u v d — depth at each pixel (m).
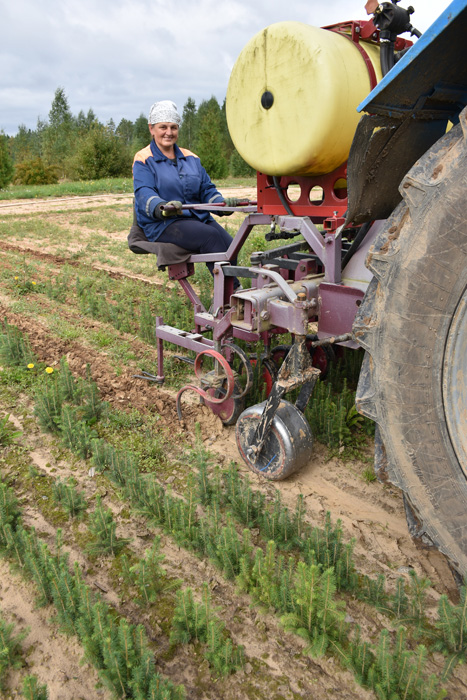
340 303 2.85
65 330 5.29
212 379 3.36
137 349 4.88
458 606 1.91
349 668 1.85
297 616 2.00
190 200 4.02
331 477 3.01
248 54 2.88
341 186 3.34
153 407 3.81
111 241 10.41
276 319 2.87
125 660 1.81
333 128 2.66
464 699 1.77
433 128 2.10
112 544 2.43
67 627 2.02
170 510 2.59
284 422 2.83
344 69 2.62
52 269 7.98
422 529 1.97
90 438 3.29
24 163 43.22
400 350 1.86
